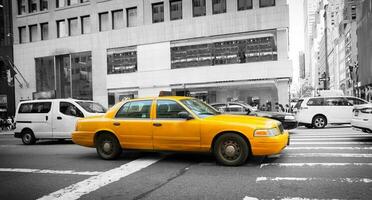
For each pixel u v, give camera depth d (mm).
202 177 5906
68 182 5902
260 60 27062
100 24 34094
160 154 8609
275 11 26562
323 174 5898
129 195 4949
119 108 7992
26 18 37812
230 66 27859
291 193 4789
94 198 4855
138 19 31969
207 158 7766
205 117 7078
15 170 7199
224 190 5043
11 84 38344
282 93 26297
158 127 7297
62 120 12266
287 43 26594
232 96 29062
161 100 7547
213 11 29188
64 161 8156
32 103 13055
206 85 28734
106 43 33062
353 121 10344
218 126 6746
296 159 7395
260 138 6484
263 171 6242
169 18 30734
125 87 32156
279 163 6961
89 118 8367
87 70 34094
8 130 27188
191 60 29500
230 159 6766
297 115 16203
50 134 12453
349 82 83375
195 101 7898
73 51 34688
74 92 34906
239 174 6047
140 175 6234
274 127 6699
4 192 5348
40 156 9250
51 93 34875
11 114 38250
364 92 47375
